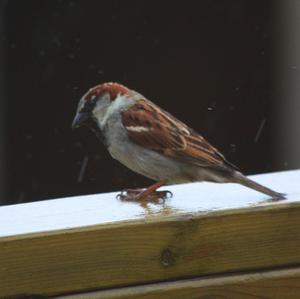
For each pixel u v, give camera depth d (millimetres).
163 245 5039
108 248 4965
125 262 4992
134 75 12859
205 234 5098
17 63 12633
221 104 12922
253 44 12883
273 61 12875
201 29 12938
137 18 12836
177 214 5125
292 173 7242
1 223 5227
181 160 7367
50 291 4902
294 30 12695
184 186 7105
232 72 12922
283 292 5176
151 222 5012
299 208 5227
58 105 12750
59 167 12758
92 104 7770
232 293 5117
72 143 12773
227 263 5129
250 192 6207
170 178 7516
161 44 12898
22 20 12578
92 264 4945
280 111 12875
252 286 5129
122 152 7664
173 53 12906
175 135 7410
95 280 4953
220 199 5852
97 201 6262
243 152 12906
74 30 12703
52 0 12633
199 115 12906
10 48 12578
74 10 12664
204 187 6922
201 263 5094
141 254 5004
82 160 12773
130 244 4988
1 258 4836
